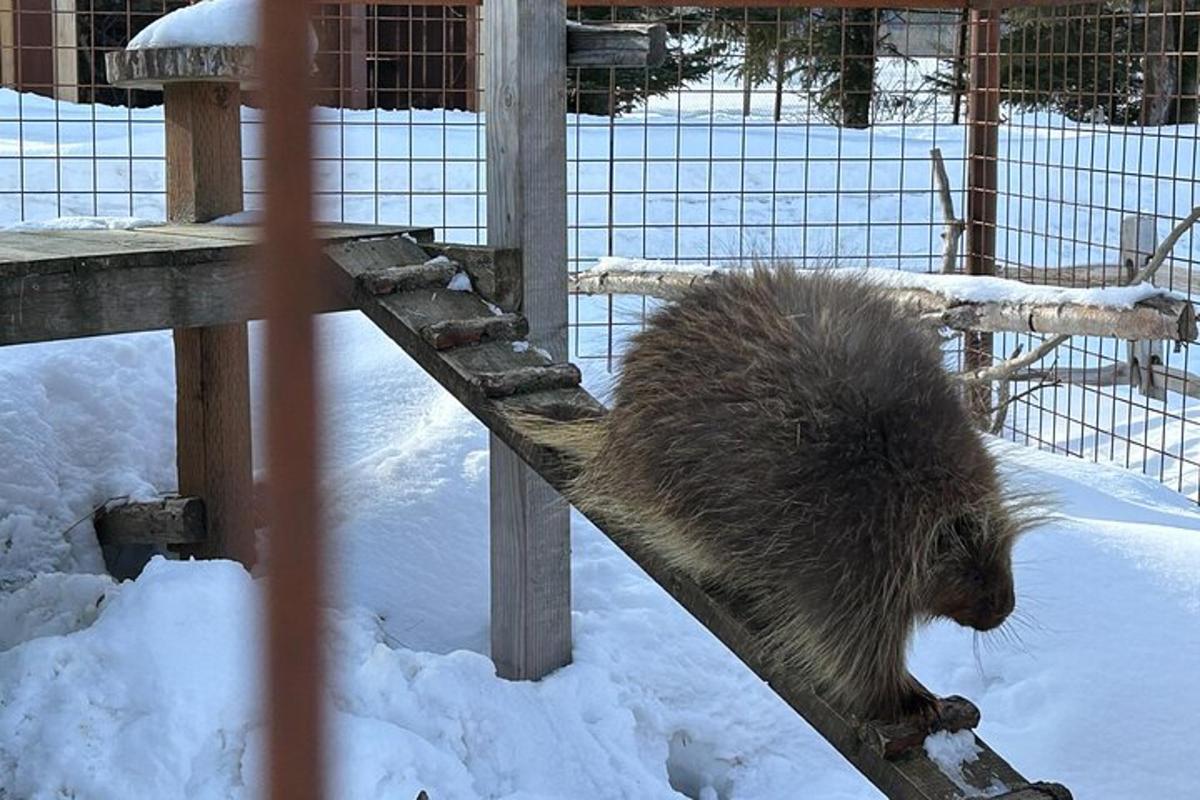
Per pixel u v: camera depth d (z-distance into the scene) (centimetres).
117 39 1456
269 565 150
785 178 1331
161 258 381
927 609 288
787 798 421
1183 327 567
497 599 438
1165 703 429
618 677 441
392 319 386
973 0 766
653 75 1239
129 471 520
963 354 754
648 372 312
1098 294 591
